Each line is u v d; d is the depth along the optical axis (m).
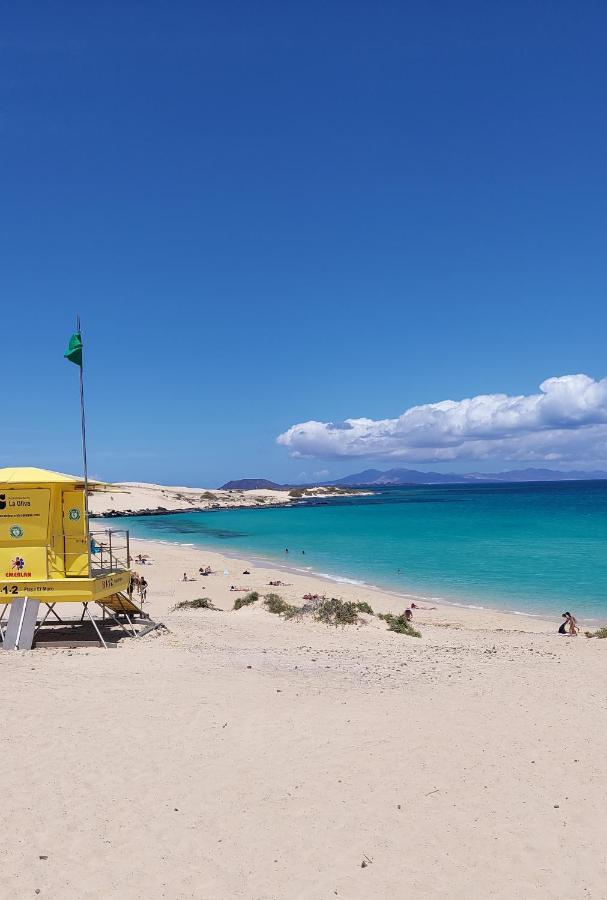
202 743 9.63
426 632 24.09
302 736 10.09
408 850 7.14
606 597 34.00
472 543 61.62
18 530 16.34
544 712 11.82
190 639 18.14
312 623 23.28
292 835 7.34
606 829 7.67
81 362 16.48
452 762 9.37
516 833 7.53
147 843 7.07
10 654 14.73
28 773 8.41
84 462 16.48
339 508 151.50
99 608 23.64
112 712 10.70
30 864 6.59
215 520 120.62
